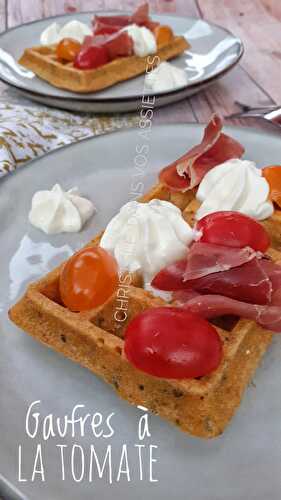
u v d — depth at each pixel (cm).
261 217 23
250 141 28
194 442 17
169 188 24
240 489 16
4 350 19
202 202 24
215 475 16
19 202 25
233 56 35
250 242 20
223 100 34
